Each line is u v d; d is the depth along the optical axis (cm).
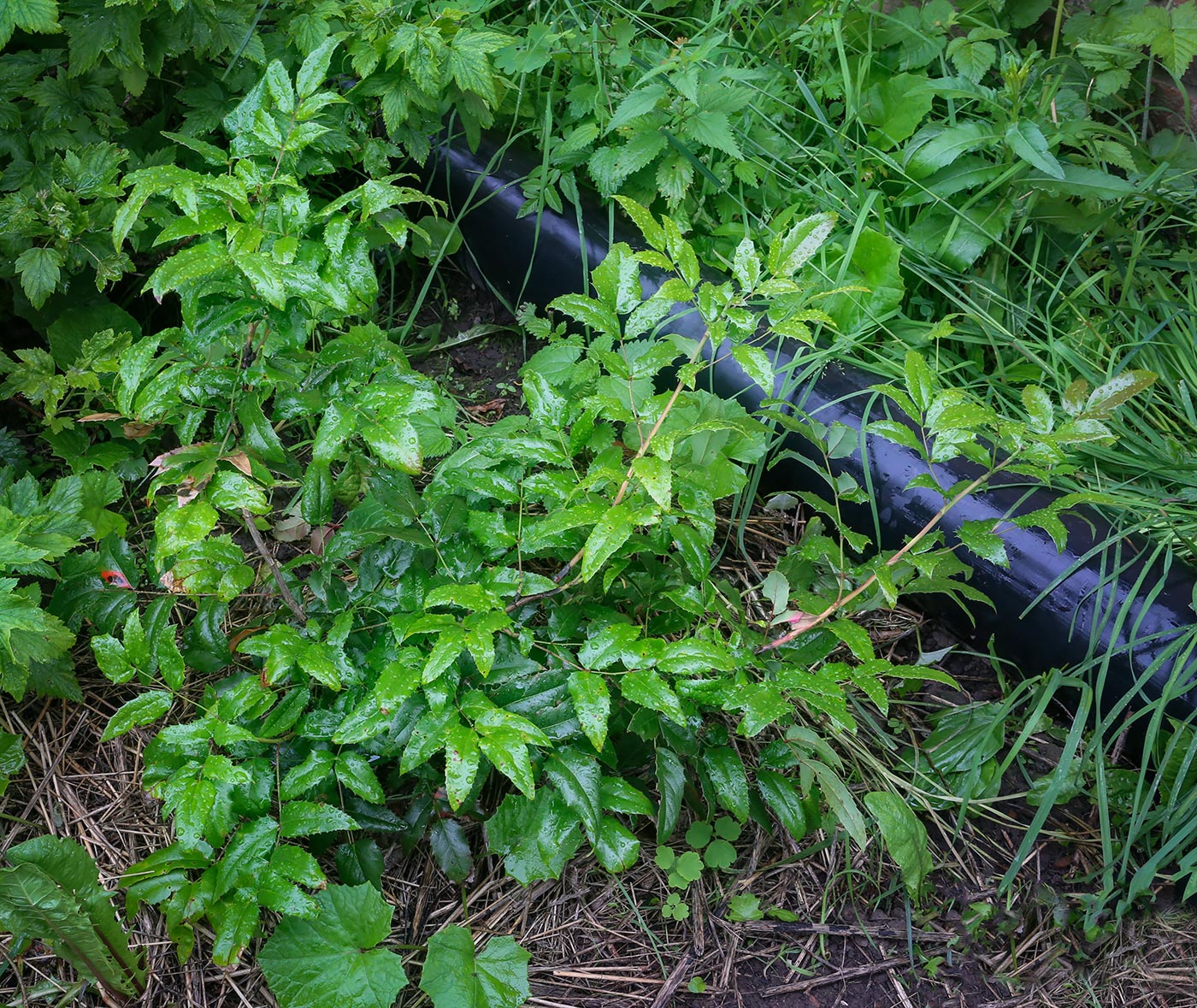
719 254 289
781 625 220
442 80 263
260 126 154
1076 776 212
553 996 180
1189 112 312
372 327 178
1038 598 222
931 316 288
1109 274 292
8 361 215
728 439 241
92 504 212
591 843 192
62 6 230
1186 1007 190
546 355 256
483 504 187
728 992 186
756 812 196
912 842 186
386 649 174
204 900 161
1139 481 251
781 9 346
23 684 184
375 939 166
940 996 190
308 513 180
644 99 258
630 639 166
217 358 173
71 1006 172
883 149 308
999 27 341
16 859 157
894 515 242
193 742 164
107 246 225
